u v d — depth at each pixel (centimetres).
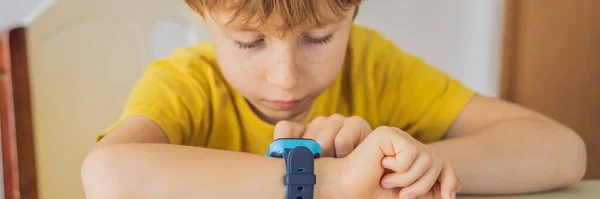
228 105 97
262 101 82
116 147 72
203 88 95
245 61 78
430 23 186
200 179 69
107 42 124
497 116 91
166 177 69
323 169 69
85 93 123
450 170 70
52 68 119
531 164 80
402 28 183
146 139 80
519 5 170
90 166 71
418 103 99
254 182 68
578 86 150
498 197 79
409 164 67
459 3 188
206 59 98
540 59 162
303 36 77
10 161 117
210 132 97
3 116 115
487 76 187
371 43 106
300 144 70
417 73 101
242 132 98
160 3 129
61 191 121
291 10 73
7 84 113
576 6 150
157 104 88
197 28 133
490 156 80
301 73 78
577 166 83
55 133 120
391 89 102
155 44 156
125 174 69
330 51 79
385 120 102
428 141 98
